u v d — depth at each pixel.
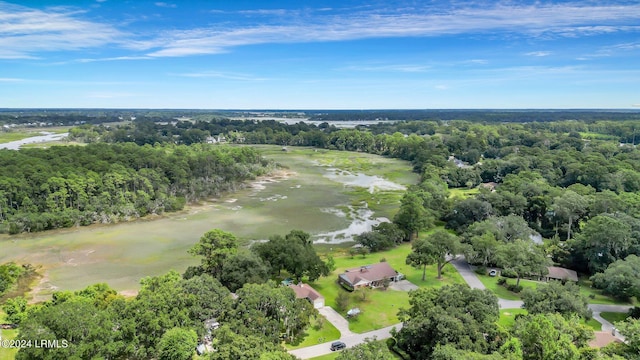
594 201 100.00
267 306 54.22
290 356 44.03
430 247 76.69
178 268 81.31
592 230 78.94
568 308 56.31
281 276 78.44
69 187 112.19
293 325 55.22
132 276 77.62
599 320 61.66
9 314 56.69
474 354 41.62
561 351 43.03
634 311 62.91
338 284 76.38
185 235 101.50
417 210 102.50
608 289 66.00
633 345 44.00
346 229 109.81
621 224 78.25
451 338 46.69
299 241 78.12
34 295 69.56
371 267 78.12
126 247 92.75
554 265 84.25
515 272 72.88
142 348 46.34
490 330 49.00
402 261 88.06
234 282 64.94
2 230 99.75
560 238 100.75
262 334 50.25
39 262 83.81
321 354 52.88
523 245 77.31
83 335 43.38
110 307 49.41
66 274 78.25
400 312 58.22
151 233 102.81
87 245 93.75
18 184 107.88
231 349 42.41
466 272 82.69
